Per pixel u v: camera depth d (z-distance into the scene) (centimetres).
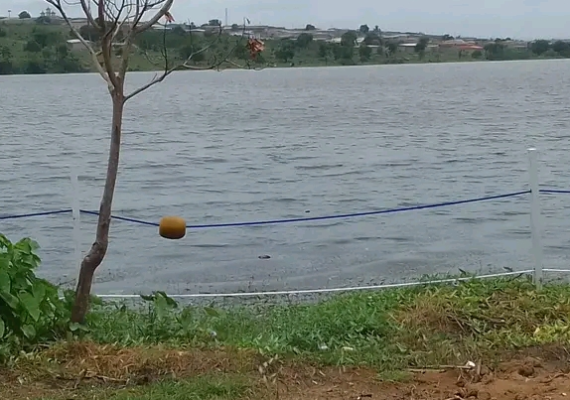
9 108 6606
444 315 752
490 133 3609
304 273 1247
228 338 709
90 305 730
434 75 15225
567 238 1445
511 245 1405
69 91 10206
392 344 701
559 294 823
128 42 643
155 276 1235
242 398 588
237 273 1251
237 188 2103
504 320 754
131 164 2634
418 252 1370
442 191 2023
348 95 8156
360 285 1130
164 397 580
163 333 713
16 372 625
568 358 674
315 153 2919
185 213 1773
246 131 3966
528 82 10788
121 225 1588
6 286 639
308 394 604
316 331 719
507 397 587
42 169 2573
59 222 1631
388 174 2336
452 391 605
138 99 8025
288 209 1809
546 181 2122
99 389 603
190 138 3619
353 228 1558
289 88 10656
